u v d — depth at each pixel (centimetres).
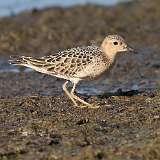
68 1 3269
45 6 3173
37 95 1739
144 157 1139
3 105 1571
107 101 1587
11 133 1314
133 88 1875
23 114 1479
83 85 1927
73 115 1455
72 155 1159
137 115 1419
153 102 1542
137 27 2819
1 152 1196
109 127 1333
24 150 1201
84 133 1288
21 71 2170
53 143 1233
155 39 2636
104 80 2000
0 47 2558
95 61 1560
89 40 2598
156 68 2159
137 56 2341
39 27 2803
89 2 3247
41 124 1356
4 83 2002
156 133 1258
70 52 1585
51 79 2030
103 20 2934
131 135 1263
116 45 1584
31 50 2514
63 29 2766
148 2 3189
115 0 3284
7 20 2950
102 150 1167
